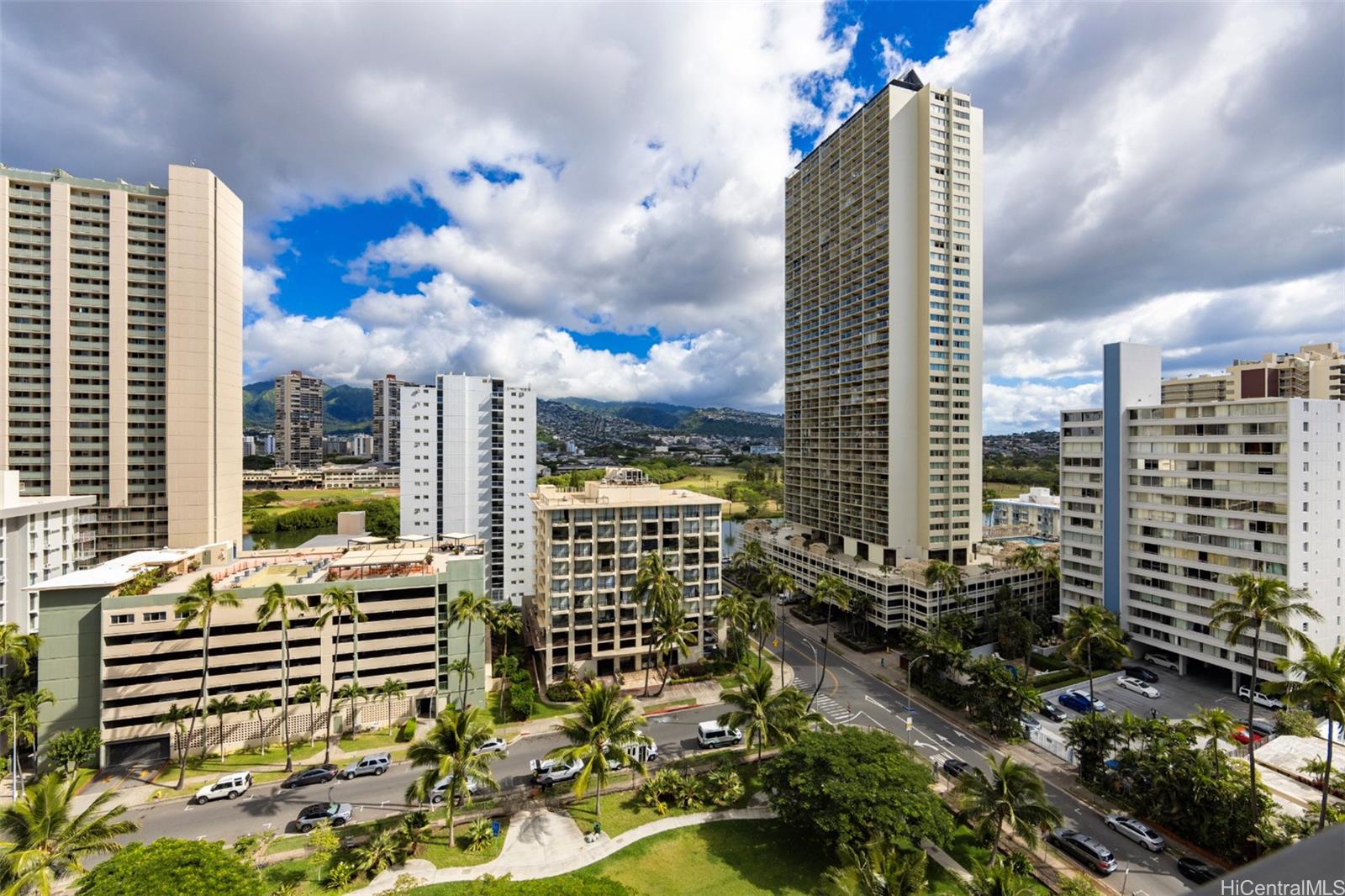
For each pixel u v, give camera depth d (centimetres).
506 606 10875
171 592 7138
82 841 4419
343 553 9206
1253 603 5597
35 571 8788
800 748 5594
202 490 11162
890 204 11625
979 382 11906
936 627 9144
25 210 10575
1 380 10419
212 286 11312
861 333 12412
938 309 11625
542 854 5397
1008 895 4066
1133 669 8644
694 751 7206
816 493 14062
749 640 10456
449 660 8012
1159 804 5466
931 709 8081
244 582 7688
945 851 5378
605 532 9562
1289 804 5644
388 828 5644
